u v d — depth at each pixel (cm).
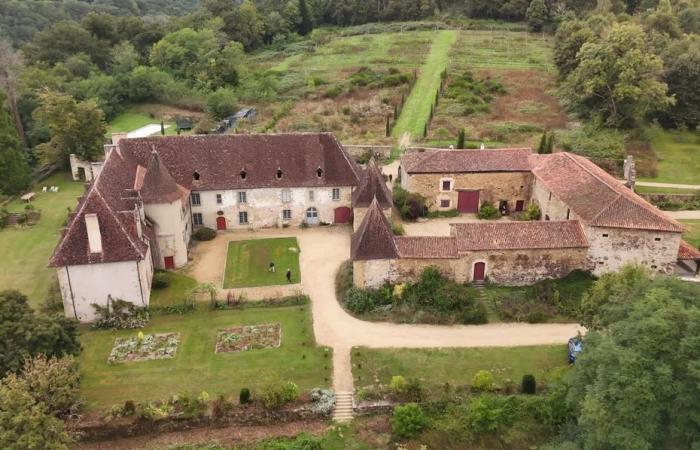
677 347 3538
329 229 7431
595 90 10200
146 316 5662
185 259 6600
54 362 4234
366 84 13062
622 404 3494
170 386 4784
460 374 4894
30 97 11212
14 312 4522
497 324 5544
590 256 5944
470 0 18150
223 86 13650
